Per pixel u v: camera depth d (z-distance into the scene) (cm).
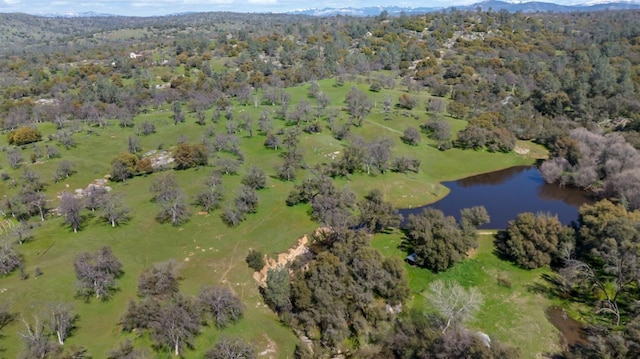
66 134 11938
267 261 7006
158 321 5072
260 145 12050
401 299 6178
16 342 4866
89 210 8444
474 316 6197
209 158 10806
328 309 5666
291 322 5812
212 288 5909
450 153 12962
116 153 11606
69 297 5700
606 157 11125
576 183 10994
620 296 6394
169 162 10981
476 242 7725
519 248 7344
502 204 10069
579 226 8231
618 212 7406
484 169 12331
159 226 7825
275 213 8462
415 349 5306
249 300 6081
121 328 5262
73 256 6756
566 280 6719
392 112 15188
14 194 8969
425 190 10475
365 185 10331
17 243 7200
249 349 4884
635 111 14712
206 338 5238
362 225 8238
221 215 8250
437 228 7500
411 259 7388
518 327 5981
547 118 15288
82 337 5072
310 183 8906
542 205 10019
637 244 6191
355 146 10900
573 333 5872
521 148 13462
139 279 6003
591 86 17262
